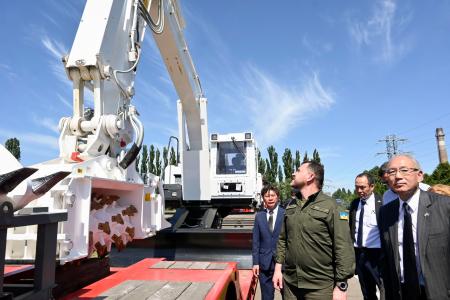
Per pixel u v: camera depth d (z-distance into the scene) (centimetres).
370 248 439
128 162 312
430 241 242
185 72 630
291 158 4172
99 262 307
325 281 293
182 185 729
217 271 325
